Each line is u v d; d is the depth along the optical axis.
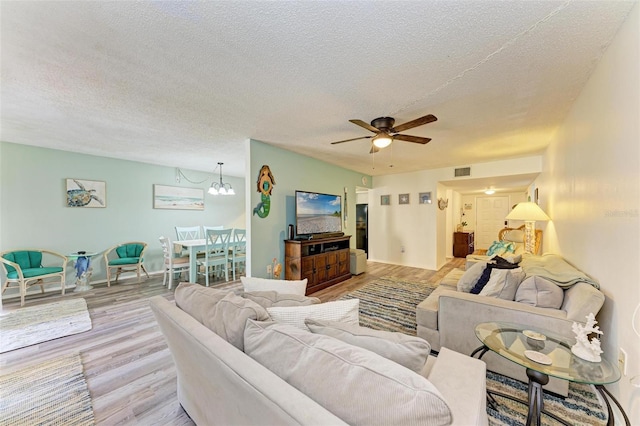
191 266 4.39
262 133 3.32
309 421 0.63
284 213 4.21
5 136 3.46
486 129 3.10
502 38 1.52
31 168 3.96
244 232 5.02
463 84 2.05
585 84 2.02
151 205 5.34
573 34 1.47
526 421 1.45
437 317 2.22
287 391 0.74
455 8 1.29
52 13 1.30
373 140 2.72
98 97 2.29
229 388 0.90
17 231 3.86
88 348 2.33
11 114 2.66
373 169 5.95
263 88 2.13
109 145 3.91
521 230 5.26
